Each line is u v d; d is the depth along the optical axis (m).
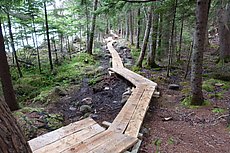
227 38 12.72
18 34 15.82
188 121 5.86
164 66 13.76
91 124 4.81
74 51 22.20
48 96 9.76
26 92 11.23
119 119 5.27
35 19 14.70
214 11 11.90
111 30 49.34
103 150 3.71
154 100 7.78
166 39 14.39
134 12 25.27
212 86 8.88
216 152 4.30
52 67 15.12
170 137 4.95
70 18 18.55
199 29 6.22
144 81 9.74
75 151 3.65
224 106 6.72
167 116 6.27
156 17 12.42
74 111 8.02
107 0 6.78
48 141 3.94
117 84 11.00
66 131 4.39
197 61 6.58
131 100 6.84
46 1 13.80
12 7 10.41
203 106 6.75
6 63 7.62
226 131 5.16
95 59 18.88
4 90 7.66
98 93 9.95
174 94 8.42
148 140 4.82
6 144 1.18
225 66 11.62
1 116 1.21
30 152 1.40
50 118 6.24
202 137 4.94
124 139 4.15
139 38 22.73
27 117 5.90
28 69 15.21
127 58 18.67
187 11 9.75
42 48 22.14
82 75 13.87
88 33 19.72
